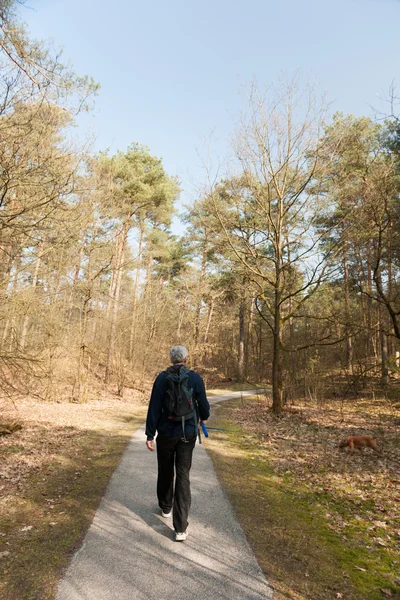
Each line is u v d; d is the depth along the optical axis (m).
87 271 15.96
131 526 3.66
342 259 13.55
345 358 18.75
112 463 6.16
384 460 7.08
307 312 20.08
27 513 4.02
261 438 9.20
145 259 24.75
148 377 24.58
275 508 4.45
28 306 8.85
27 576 2.78
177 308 25.92
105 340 21.30
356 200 12.57
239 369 32.25
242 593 2.64
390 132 13.25
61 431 9.29
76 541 3.34
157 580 2.76
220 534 3.57
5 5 4.67
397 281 14.34
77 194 7.48
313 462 6.92
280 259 13.41
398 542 3.73
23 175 6.23
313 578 2.91
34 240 7.67
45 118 6.39
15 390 8.88
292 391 16.62
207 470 5.89
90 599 2.51
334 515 4.39
